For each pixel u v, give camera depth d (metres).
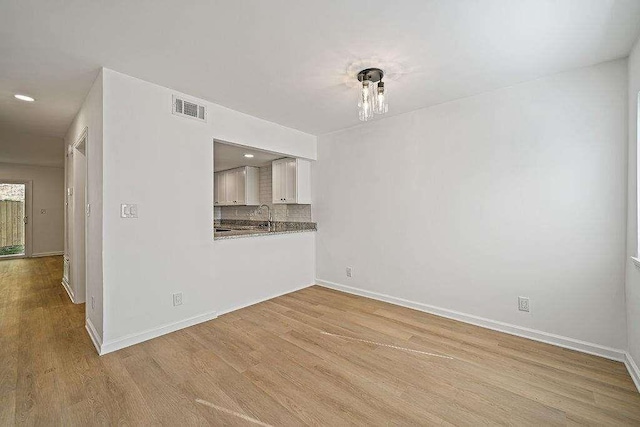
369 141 3.64
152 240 2.51
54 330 2.66
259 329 2.72
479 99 2.75
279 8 1.58
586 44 1.92
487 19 1.67
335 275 4.09
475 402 1.70
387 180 3.47
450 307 2.98
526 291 2.52
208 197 2.93
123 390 1.79
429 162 3.10
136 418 1.56
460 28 1.76
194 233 2.81
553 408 1.64
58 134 4.07
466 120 2.83
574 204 2.29
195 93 2.72
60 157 5.86
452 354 2.25
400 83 2.52
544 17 1.65
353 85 2.56
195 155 2.82
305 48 1.99
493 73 2.34
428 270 3.14
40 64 2.14
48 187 7.09
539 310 2.46
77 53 2.01
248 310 3.24
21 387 1.81
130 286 2.38
